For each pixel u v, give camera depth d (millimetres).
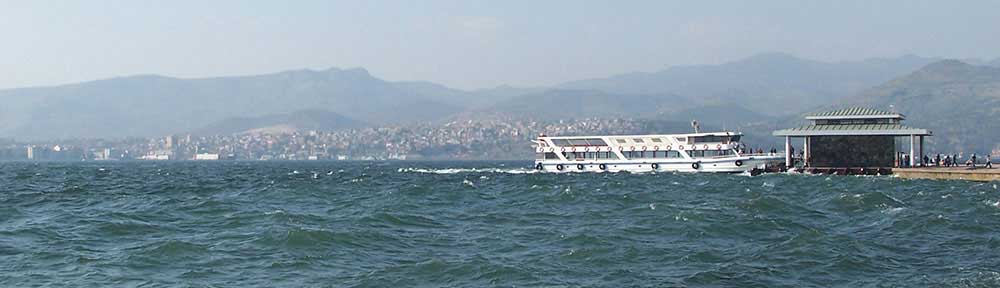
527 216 122688
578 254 83562
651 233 99062
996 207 129875
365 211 132875
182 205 143125
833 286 69938
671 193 174375
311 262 80312
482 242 93625
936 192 171125
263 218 117750
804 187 191625
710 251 85375
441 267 76500
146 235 102375
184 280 73188
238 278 73875
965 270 75125
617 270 76250
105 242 96375
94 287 70688
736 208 127562
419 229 105875
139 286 70938
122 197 180750
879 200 136500
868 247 87375
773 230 101438
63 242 95375
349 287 70188
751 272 74812
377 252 86688
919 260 80812
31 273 76188
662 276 73750
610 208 133875
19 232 102938
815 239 90938
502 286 69938
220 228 108250
